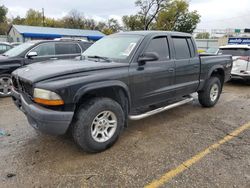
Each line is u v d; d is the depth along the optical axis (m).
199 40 34.22
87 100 3.05
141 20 39.72
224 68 5.52
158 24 39.75
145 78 3.62
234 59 8.19
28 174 2.67
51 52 6.79
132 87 3.46
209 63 5.02
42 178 2.61
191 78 4.63
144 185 2.51
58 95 2.68
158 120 4.57
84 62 3.46
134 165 2.89
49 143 3.46
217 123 4.44
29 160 2.98
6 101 5.82
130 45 3.70
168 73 4.02
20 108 3.47
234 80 9.84
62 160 2.99
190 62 4.50
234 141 3.62
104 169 2.80
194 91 4.91
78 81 2.81
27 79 2.92
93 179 2.60
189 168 2.83
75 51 7.25
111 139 3.27
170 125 4.30
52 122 2.70
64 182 2.54
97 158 3.05
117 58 3.60
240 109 5.41
